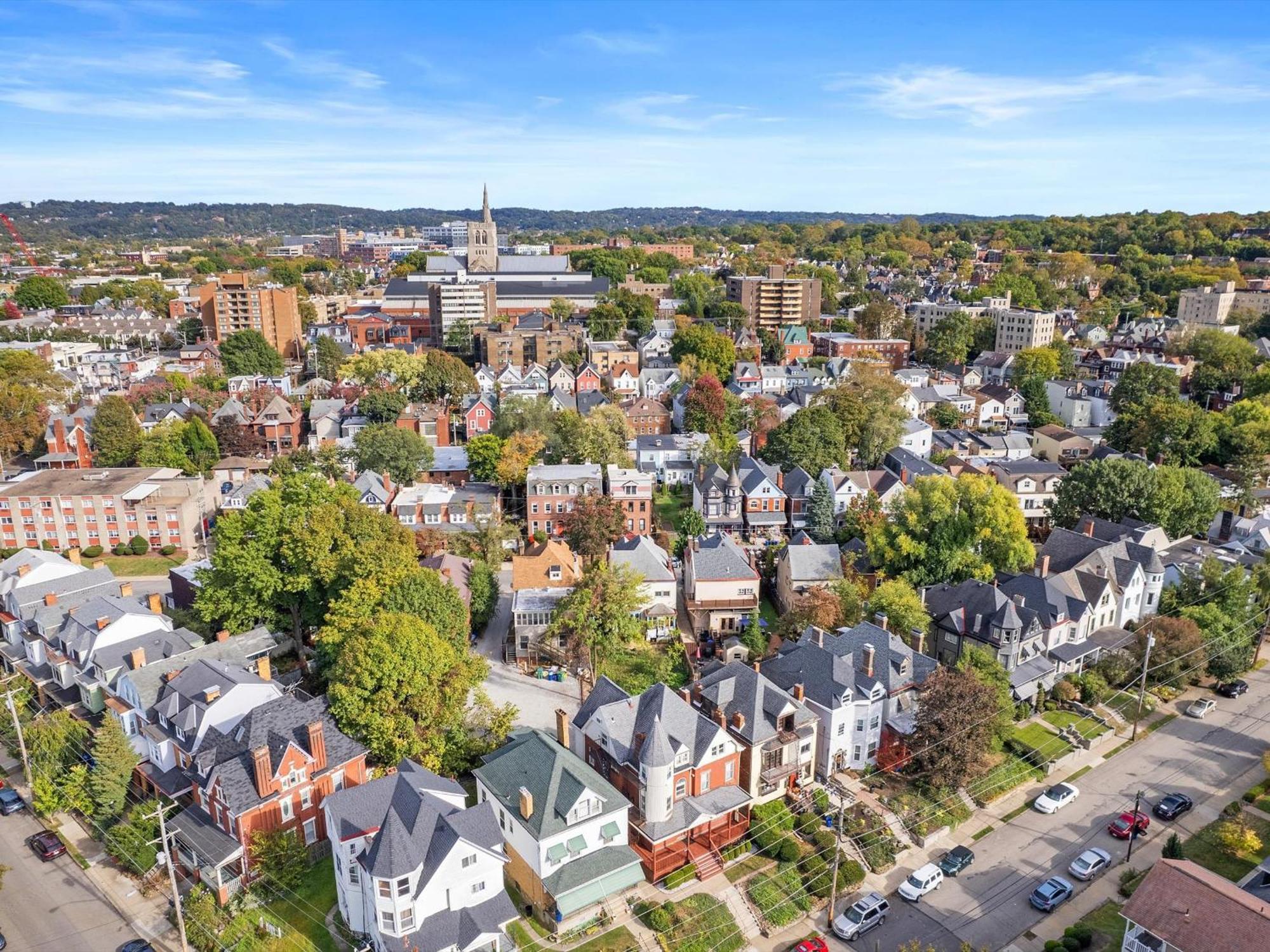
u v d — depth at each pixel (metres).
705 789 64.69
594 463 134.38
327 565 83.25
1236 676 89.31
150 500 122.94
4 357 174.00
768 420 160.62
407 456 135.88
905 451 146.12
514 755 62.84
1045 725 81.25
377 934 52.44
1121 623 94.56
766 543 119.94
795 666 75.69
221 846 59.25
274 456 160.62
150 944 55.94
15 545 121.25
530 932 56.44
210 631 88.25
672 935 56.59
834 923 58.09
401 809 55.34
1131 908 51.53
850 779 72.75
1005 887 62.56
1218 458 143.75
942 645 88.31
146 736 67.94
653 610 96.00
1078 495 116.25
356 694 66.19
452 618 81.50
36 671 81.31
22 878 62.12
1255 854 64.75
